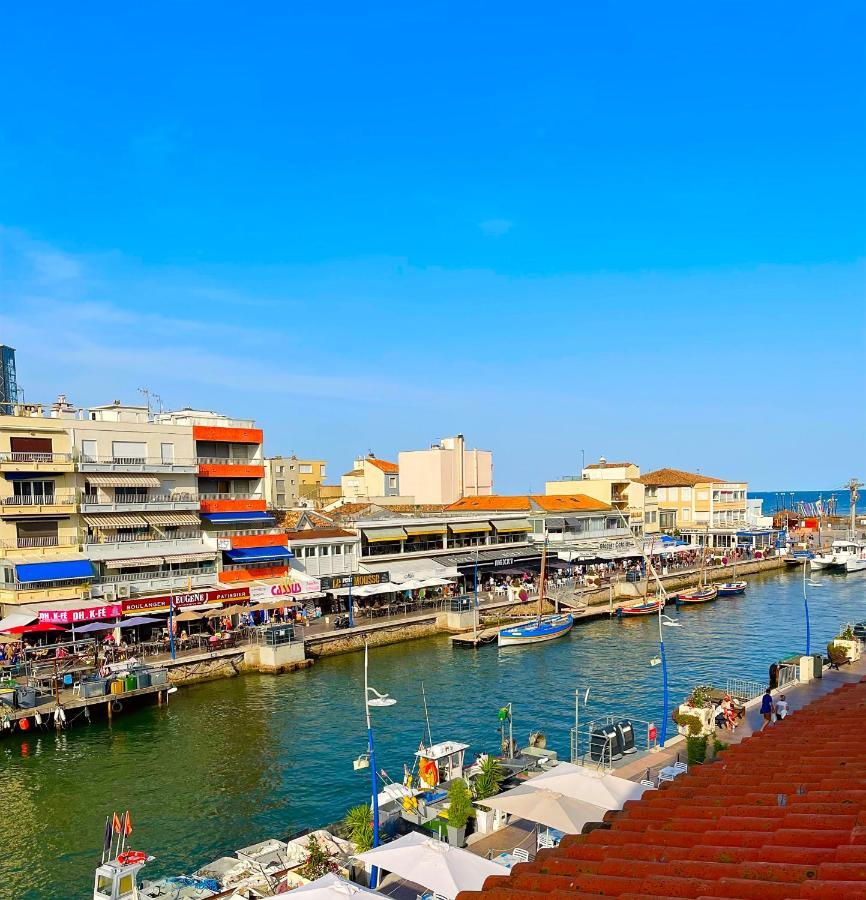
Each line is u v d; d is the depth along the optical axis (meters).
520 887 9.82
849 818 9.89
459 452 139.38
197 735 46.84
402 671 62.16
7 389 74.56
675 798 12.55
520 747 42.50
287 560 78.69
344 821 32.00
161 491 72.69
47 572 60.91
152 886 26.78
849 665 47.12
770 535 149.88
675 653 67.81
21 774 40.91
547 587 91.25
